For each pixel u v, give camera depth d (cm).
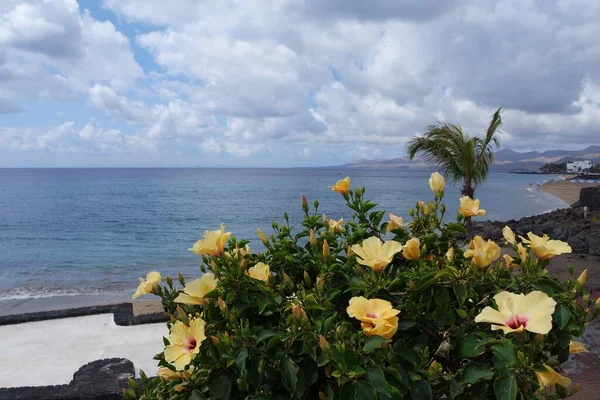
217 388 184
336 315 206
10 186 9500
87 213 4078
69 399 353
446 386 192
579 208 2652
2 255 2112
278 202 5300
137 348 461
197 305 229
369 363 174
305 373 187
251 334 191
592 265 1241
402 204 4553
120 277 1636
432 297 209
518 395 176
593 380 496
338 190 263
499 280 213
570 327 188
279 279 240
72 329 512
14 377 403
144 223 3347
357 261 221
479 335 192
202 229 3009
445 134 1353
